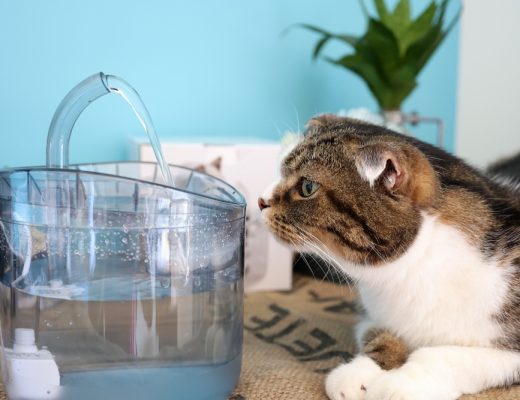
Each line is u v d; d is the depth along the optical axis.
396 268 1.00
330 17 1.78
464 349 0.98
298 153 1.08
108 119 1.60
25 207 0.80
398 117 1.63
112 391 0.80
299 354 1.12
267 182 1.40
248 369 1.03
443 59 1.95
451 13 1.92
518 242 1.02
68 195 0.82
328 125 1.15
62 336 0.80
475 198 1.04
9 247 0.82
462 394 0.94
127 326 0.80
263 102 1.75
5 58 1.50
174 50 1.64
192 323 0.83
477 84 1.96
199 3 1.64
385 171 0.95
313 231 1.02
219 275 0.86
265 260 1.47
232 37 1.69
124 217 0.79
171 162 1.33
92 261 0.80
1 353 0.88
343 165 1.00
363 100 1.86
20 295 0.81
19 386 0.82
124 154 1.62
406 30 1.56
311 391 0.95
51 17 1.52
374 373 0.95
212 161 1.35
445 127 2.00
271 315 1.34
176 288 0.81
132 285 0.80
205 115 1.70
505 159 1.71
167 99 1.66
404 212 0.96
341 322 1.30
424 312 1.02
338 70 1.81
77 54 1.55
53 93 1.55
